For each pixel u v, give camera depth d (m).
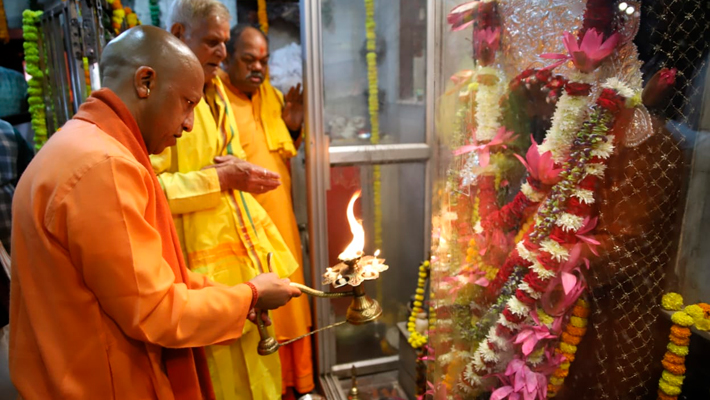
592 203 0.78
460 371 1.03
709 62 0.73
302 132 1.80
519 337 0.84
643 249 0.79
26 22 1.55
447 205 1.04
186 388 0.87
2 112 1.78
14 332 0.77
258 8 2.01
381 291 1.80
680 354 0.76
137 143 0.78
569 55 0.77
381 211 1.72
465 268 1.01
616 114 0.75
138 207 0.72
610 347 0.82
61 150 0.71
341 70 1.65
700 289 0.79
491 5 0.93
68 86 1.54
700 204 0.77
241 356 1.37
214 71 1.38
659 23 0.72
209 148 1.32
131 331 0.70
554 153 0.81
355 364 1.77
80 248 0.67
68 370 0.73
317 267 1.69
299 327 1.65
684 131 0.76
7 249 1.45
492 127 0.96
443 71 1.04
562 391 0.90
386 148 1.65
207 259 1.30
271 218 1.63
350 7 1.61
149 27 0.81
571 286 0.78
